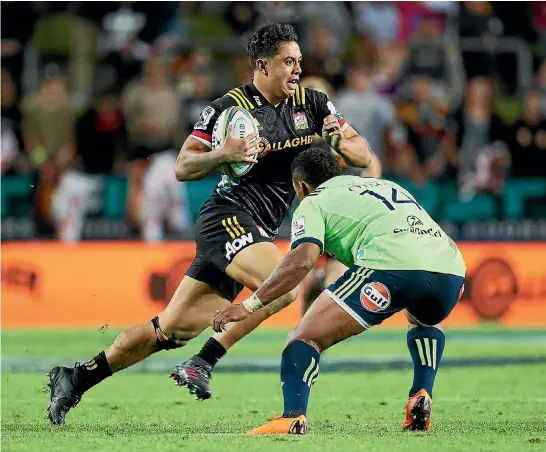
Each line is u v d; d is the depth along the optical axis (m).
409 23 69.50
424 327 23.03
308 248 20.98
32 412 27.33
